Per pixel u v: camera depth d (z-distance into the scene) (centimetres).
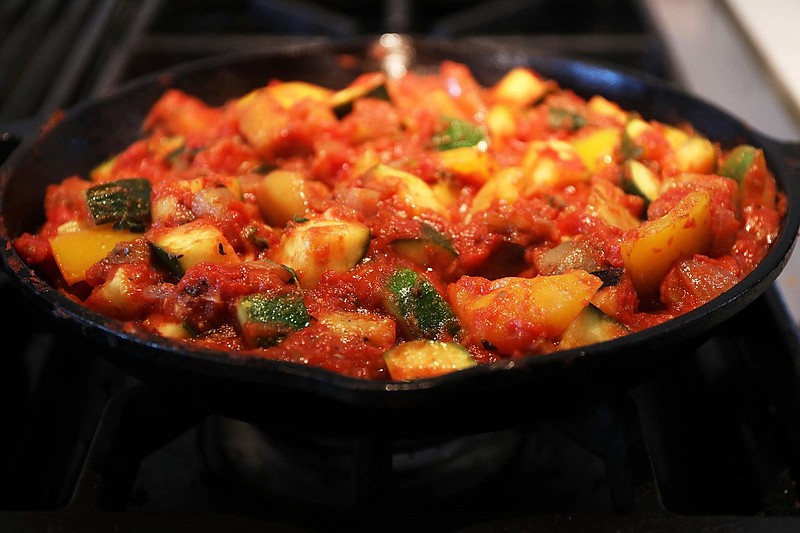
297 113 42
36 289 30
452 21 69
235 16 74
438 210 37
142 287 32
